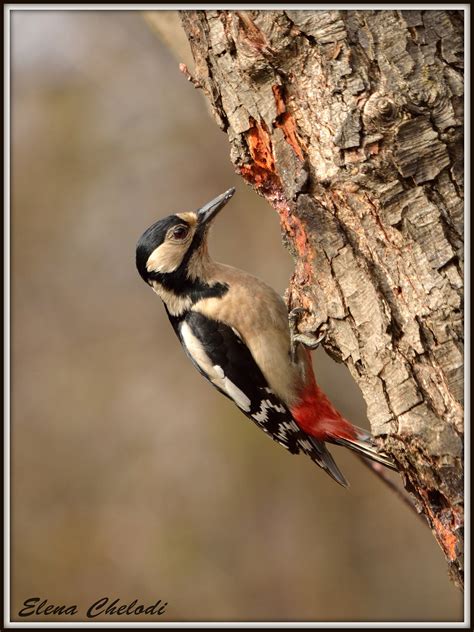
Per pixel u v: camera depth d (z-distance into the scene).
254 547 14.16
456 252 5.36
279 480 14.51
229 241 14.78
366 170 5.59
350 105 5.65
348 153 5.68
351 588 13.66
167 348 16.12
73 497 15.08
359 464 14.23
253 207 14.91
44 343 15.98
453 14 5.63
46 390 15.79
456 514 5.28
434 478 5.39
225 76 6.31
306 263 6.23
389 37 5.60
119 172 15.67
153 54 15.65
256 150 6.45
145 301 16.33
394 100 5.49
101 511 14.95
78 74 15.75
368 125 5.57
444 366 5.31
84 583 14.28
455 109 5.43
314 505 14.28
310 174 5.92
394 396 5.55
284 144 6.04
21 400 15.67
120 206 15.81
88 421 15.70
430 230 5.42
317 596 13.69
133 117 15.67
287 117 6.03
